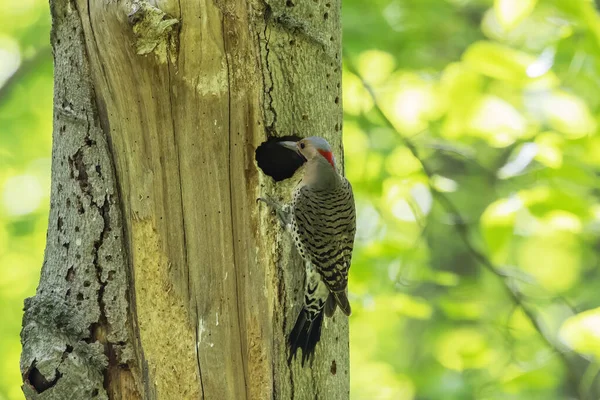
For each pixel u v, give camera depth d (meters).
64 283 9.26
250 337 9.27
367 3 17.67
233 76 9.19
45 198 21.67
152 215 9.12
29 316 9.12
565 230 15.56
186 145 9.12
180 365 9.15
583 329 13.49
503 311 20.38
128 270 9.19
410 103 16.80
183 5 8.91
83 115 9.23
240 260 9.28
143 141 9.09
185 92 9.07
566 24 14.34
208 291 9.20
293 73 9.54
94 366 9.00
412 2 18.23
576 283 24.88
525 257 26.27
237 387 9.21
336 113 10.23
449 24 20.06
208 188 9.19
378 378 22.92
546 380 15.24
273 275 9.41
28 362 8.80
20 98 21.02
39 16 20.77
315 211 9.68
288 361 9.40
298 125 9.64
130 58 8.91
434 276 15.51
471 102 14.70
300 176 10.02
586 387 15.55
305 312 9.59
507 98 16.25
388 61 18.39
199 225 9.18
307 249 9.59
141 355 9.13
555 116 14.77
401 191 15.48
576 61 14.04
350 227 10.24
